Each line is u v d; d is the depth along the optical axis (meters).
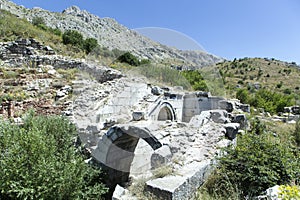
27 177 3.22
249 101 21.08
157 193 3.72
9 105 8.25
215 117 7.58
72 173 3.60
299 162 4.51
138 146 5.53
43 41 20.89
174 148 5.04
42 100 9.56
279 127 11.63
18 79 10.68
